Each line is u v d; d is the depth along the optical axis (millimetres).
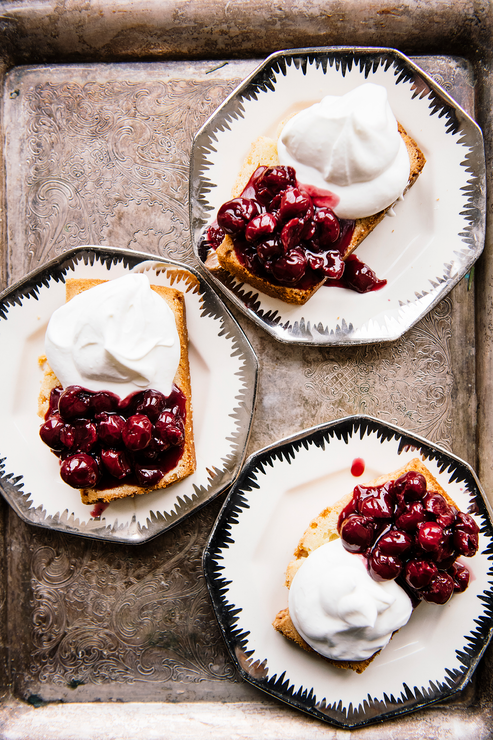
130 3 501
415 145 496
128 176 517
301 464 492
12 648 516
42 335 506
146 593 514
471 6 498
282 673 488
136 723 503
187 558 513
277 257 470
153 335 474
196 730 499
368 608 452
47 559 517
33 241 520
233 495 490
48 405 502
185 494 499
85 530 500
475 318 517
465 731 497
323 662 489
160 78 517
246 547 491
